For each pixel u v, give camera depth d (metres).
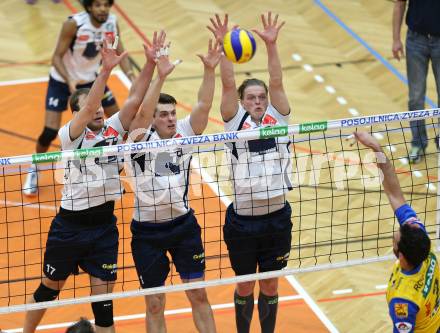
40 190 23.78
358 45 31.98
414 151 25.27
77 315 19.12
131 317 19.09
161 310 16.58
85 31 23.06
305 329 18.67
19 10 34.41
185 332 18.62
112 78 29.66
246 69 30.16
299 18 34.06
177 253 16.45
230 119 16.55
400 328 13.64
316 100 28.38
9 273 20.28
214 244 21.44
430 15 24.09
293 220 22.52
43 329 18.64
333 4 35.22
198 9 34.44
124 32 32.50
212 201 23.28
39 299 17.08
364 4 35.34
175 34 32.44
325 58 31.09
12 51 31.36
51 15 34.09
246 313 17.56
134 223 16.42
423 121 24.97
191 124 16.53
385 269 20.81
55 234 16.55
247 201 16.39
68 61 23.52
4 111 27.66
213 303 19.55
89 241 16.47
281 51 31.44
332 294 19.88
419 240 13.35
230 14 34.16
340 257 21.11
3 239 21.58
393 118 16.02
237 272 16.95
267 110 16.62
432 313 13.88
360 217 22.69
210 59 16.08
